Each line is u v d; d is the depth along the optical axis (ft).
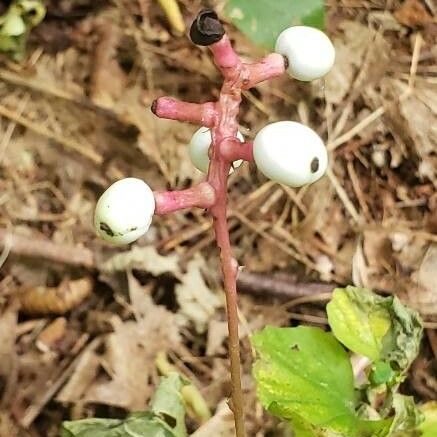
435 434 0.50
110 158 0.68
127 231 0.34
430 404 0.52
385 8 0.76
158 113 0.36
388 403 0.50
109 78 0.71
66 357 0.61
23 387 0.59
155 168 0.68
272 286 0.64
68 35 0.73
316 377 0.48
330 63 0.39
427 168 0.69
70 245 0.64
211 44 0.35
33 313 0.62
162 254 0.64
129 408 0.59
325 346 0.50
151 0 0.75
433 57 0.74
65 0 0.74
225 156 0.36
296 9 0.57
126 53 0.72
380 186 0.69
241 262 0.65
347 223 0.68
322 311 0.64
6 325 0.61
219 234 0.38
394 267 0.65
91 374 0.60
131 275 0.63
